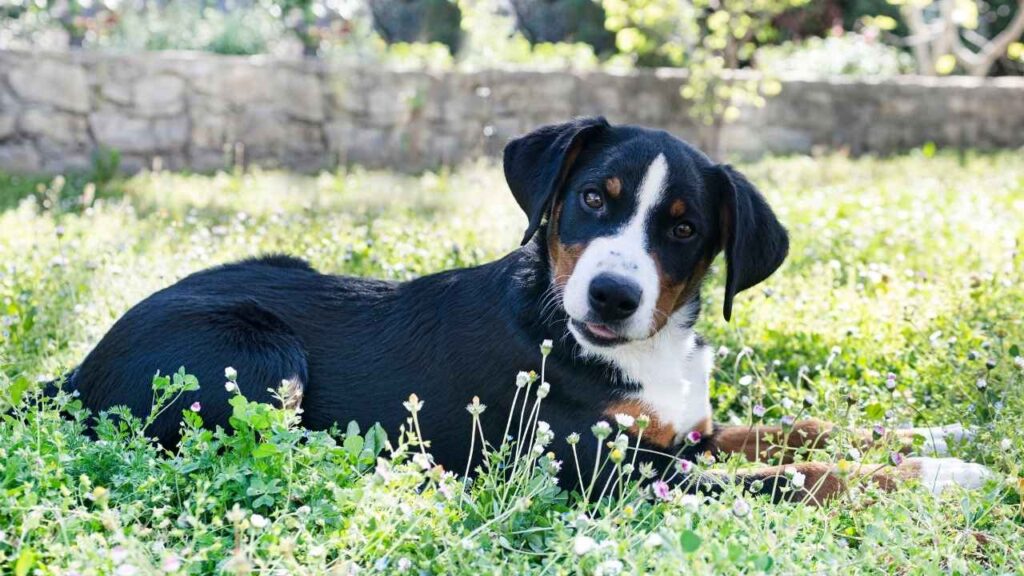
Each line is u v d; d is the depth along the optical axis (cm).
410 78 410
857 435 143
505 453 130
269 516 121
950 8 521
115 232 228
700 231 138
